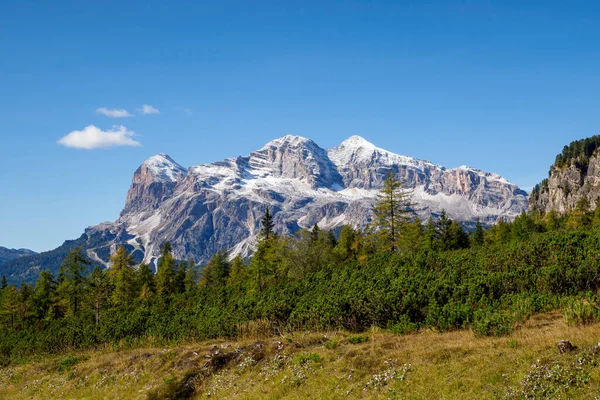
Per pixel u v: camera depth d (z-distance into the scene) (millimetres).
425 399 14125
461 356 16266
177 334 32469
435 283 26562
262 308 30562
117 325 39375
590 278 22484
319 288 34906
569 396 12070
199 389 21078
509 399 12781
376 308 24203
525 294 22312
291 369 19703
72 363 30938
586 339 14625
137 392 22781
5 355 45344
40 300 78688
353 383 16906
